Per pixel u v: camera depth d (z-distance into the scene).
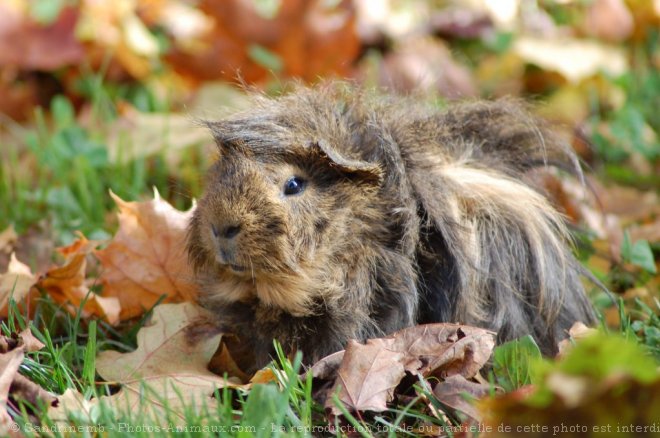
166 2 13.63
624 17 14.10
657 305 7.61
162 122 11.11
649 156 11.57
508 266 7.06
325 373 6.38
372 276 6.72
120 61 12.60
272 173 6.46
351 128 6.97
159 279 7.91
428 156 7.15
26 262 9.08
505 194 7.20
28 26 12.17
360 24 13.20
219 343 7.00
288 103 7.09
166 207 7.99
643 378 4.64
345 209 6.58
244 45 12.16
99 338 7.55
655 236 9.52
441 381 6.43
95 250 7.96
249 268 6.45
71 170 10.29
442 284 6.86
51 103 12.55
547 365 4.81
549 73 13.40
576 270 7.71
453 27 14.19
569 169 8.18
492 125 7.85
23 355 6.07
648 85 13.12
